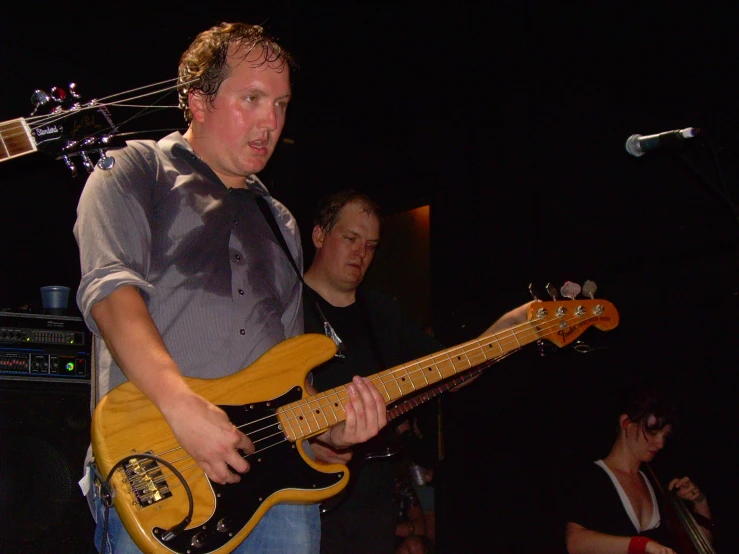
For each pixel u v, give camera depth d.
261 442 1.55
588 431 3.27
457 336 3.90
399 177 4.39
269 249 1.81
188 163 1.72
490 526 3.66
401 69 4.48
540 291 3.61
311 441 1.80
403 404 2.50
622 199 3.36
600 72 3.51
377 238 2.90
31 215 3.69
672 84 3.21
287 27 4.91
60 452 2.40
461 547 3.77
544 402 3.51
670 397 3.05
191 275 1.60
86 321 1.49
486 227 3.92
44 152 1.56
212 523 1.43
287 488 1.54
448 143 4.19
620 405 3.14
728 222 2.97
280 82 1.76
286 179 4.91
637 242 3.28
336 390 1.70
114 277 1.42
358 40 4.73
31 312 2.60
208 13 4.48
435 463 3.76
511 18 3.94
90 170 1.57
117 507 1.38
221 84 1.72
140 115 1.73
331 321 2.74
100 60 4.04
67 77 3.91
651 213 3.25
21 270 3.63
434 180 4.21
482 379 3.78
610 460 3.11
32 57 3.82
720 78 3.04
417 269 5.82
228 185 1.78
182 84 1.71
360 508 2.41
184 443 1.36
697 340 3.04
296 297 1.88
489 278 3.87
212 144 1.74
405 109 4.43
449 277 4.07
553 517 3.39
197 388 1.54
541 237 3.66
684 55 3.18
